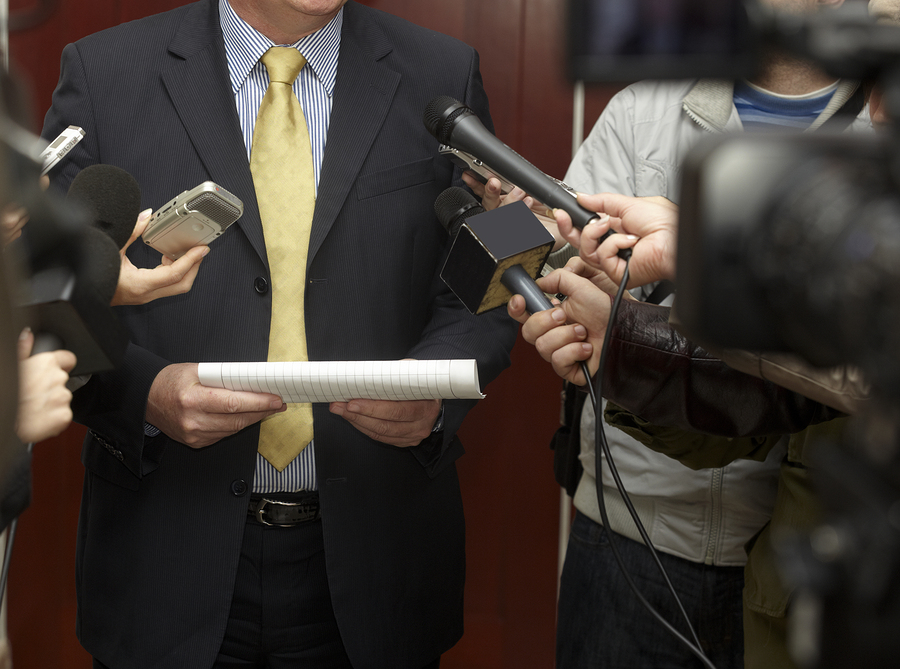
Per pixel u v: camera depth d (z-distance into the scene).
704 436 1.07
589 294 0.92
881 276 0.35
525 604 2.14
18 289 0.49
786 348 0.46
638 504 1.36
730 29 0.40
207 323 1.21
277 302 1.23
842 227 0.39
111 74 1.24
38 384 0.63
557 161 2.03
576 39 0.40
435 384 0.96
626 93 1.47
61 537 2.11
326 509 1.23
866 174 0.40
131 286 0.95
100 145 1.22
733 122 1.33
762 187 0.42
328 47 1.30
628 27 0.40
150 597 1.20
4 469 0.45
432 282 1.38
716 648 1.35
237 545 1.20
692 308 0.44
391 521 1.28
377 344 1.27
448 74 1.38
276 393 1.03
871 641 0.39
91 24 1.96
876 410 0.41
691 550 1.33
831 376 0.63
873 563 0.39
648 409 0.94
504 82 2.02
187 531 1.20
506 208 0.97
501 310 1.39
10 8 1.89
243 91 1.27
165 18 1.32
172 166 1.21
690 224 0.44
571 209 0.93
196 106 1.22
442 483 1.38
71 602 2.12
